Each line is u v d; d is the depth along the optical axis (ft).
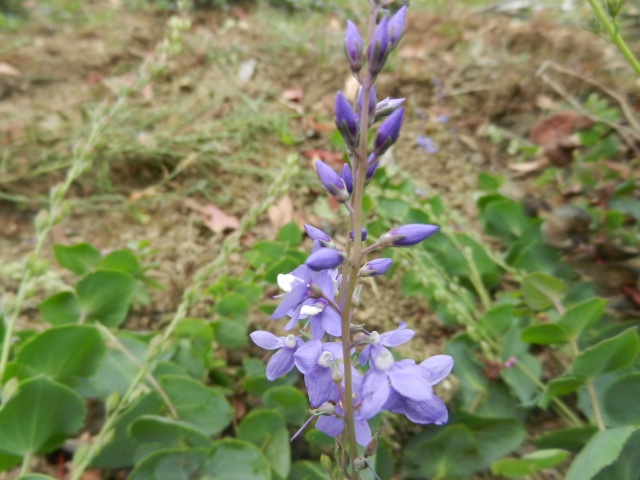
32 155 0.91
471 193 0.90
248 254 0.70
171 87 1.09
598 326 0.61
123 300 0.61
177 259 0.79
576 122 0.82
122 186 0.91
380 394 0.29
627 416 0.49
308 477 0.47
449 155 0.99
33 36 1.26
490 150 0.99
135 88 0.62
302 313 0.31
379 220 0.73
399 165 0.95
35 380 0.44
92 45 1.22
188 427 0.47
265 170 0.92
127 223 0.85
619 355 0.48
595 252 0.67
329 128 0.99
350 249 0.33
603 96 1.04
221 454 0.46
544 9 1.53
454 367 0.58
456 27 1.36
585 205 0.78
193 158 0.91
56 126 0.96
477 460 0.51
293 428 0.54
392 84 1.11
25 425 0.45
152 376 0.52
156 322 0.70
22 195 0.87
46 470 0.51
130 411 0.49
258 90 1.09
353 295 0.32
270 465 0.48
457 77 1.15
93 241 0.82
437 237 0.72
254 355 0.64
